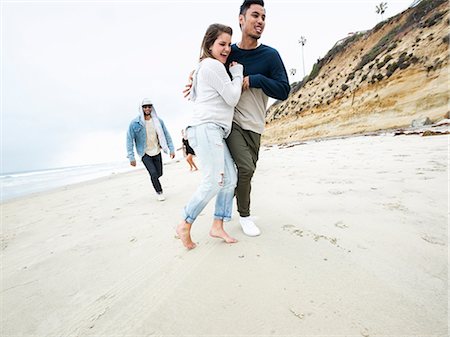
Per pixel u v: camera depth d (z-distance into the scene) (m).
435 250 1.57
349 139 13.44
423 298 1.19
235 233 2.18
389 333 1.03
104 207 4.25
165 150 4.31
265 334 1.09
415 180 3.08
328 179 3.76
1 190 11.99
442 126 10.68
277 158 8.17
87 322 1.32
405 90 16.03
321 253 1.67
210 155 1.81
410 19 19.89
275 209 2.66
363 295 1.25
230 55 2.11
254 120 2.09
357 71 22.09
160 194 4.16
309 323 1.12
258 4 1.92
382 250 1.63
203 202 1.88
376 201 2.54
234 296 1.34
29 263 2.19
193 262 1.76
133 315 1.32
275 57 2.01
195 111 1.89
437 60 14.95
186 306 1.32
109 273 1.80
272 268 1.56
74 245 2.48
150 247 2.16
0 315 1.48
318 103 25.05
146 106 4.08
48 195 7.55
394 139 8.91
